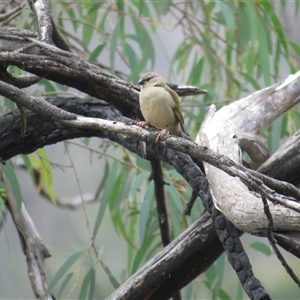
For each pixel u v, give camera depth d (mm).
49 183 11367
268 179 5465
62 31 11922
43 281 10258
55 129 7715
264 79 10953
